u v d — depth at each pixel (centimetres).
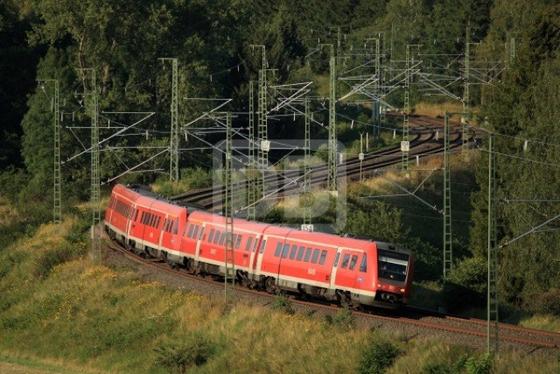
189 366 7825
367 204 13300
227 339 7938
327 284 8550
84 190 16475
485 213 11394
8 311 10556
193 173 16438
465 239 13075
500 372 6288
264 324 7956
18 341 9612
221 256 9769
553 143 10794
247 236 9469
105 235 12838
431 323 7825
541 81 11206
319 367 6988
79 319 9512
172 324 8631
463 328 7669
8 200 16638
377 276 8181
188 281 9769
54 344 9250
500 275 10406
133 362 8244
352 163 16288
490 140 7131
